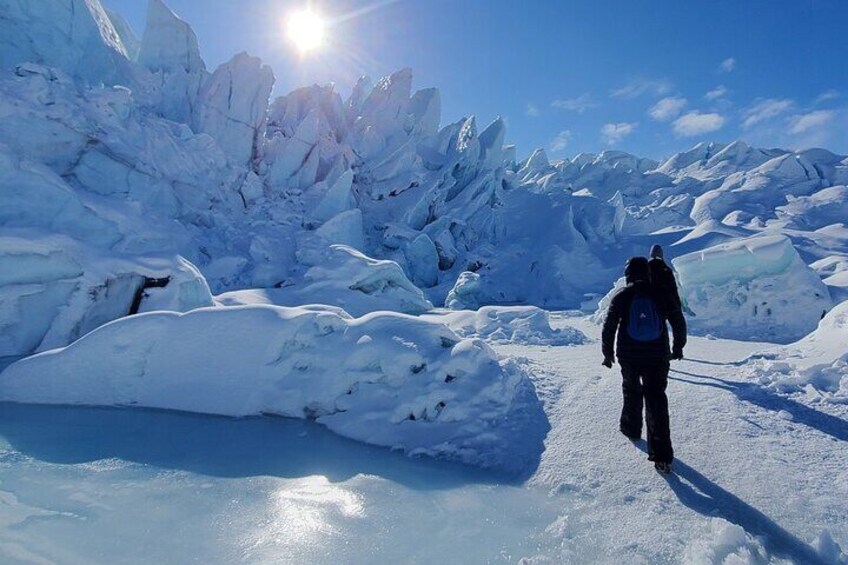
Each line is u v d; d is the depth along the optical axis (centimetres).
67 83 1280
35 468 304
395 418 386
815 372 414
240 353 450
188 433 377
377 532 241
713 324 985
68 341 660
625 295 330
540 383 448
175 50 2103
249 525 245
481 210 2762
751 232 2512
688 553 217
